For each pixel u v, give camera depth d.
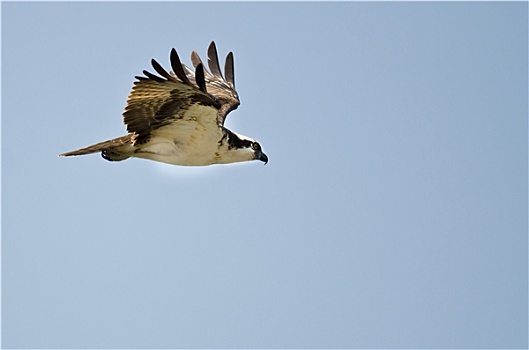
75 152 16.08
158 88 14.89
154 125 15.71
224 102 18.52
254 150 17.28
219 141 16.34
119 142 16.14
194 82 18.78
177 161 16.48
